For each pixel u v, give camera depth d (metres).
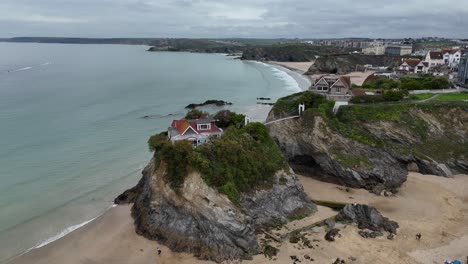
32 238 41.84
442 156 62.19
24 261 37.81
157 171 45.69
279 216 44.94
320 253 38.59
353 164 56.66
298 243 40.44
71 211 48.00
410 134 64.69
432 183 56.09
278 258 37.84
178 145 44.19
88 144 73.31
